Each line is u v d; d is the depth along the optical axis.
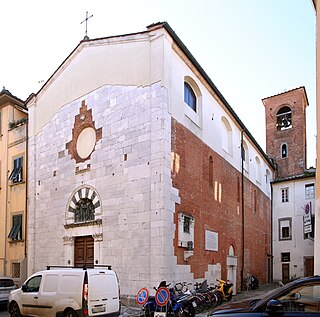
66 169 20.17
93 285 11.98
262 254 33.34
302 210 37.75
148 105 16.77
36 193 21.88
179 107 17.72
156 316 12.17
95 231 17.83
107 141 18.22
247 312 7.14
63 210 19.83
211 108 22.12
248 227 28.84
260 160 35.19
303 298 6.87
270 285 31.78
